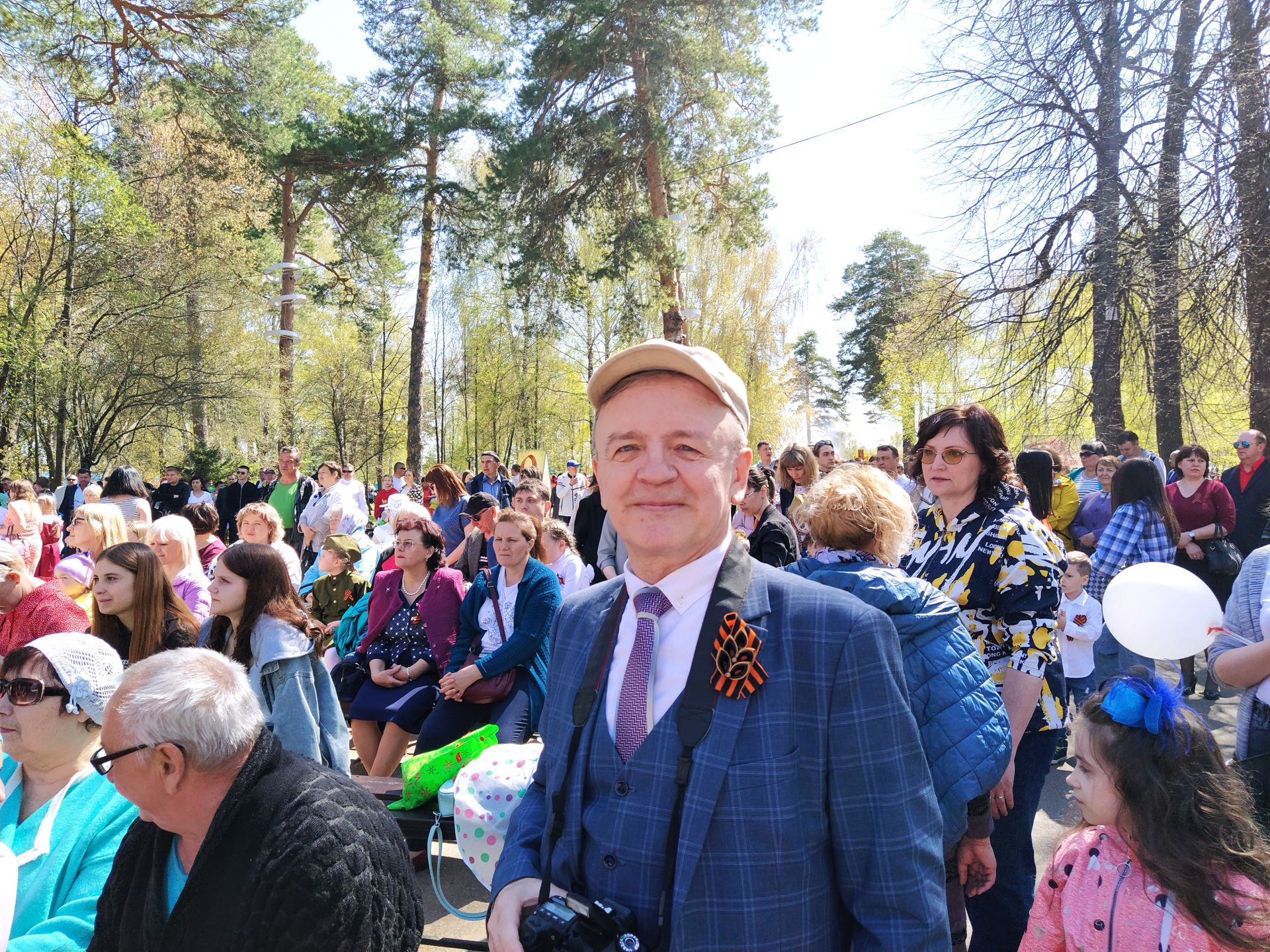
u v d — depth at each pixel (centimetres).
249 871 166
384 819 187
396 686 444
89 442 2084
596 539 708
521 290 1944
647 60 1698
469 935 337
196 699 173
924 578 261
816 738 134
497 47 2461
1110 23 905
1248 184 802
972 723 203
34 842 219
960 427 259
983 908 252
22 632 374
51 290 1842
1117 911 184
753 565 151
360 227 2433
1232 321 841
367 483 3338
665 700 142
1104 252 912
